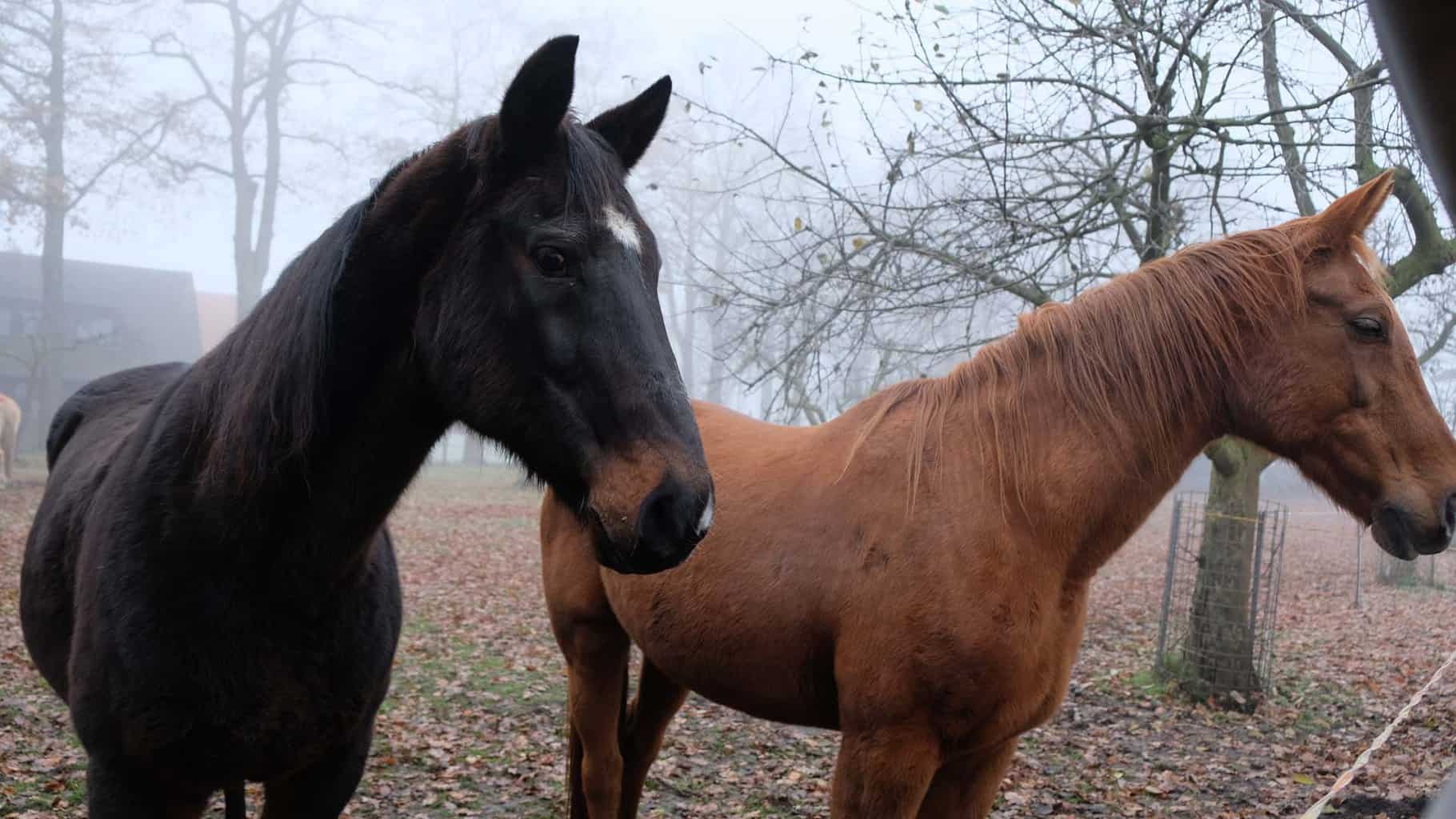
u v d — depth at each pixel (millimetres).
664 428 1698
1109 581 12789
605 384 1715
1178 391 2555
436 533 15305
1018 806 4688
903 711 2434
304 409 1913
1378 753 5504
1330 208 2529
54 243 29359
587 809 3543
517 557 13180
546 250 1747
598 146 1894
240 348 2102
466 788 4773
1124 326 2574
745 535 2785
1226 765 5406
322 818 2242
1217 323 2525
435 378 1872
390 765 5035
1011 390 2598
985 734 2457
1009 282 5855
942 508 2482
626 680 3639
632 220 1836
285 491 1961
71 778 4426
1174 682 6906
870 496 2600
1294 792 4934
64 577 2447
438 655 7594
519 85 1741
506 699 6445
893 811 2439
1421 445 2371
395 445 2000
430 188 1871
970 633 2375
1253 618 6730
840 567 2568
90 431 3000
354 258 1899
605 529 1689
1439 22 348
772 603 2676
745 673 2795
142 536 2033
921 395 2756
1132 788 4957
